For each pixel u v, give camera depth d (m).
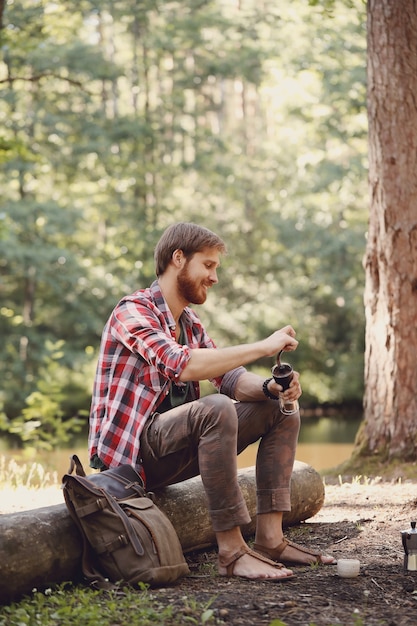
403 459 7.11
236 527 3.49
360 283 25.47
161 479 3.68
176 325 3.88
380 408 7.29
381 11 7.11
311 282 26.34
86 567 3.34
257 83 25.95
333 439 18.72
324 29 19.22
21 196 24.48
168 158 27.92
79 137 24.39
